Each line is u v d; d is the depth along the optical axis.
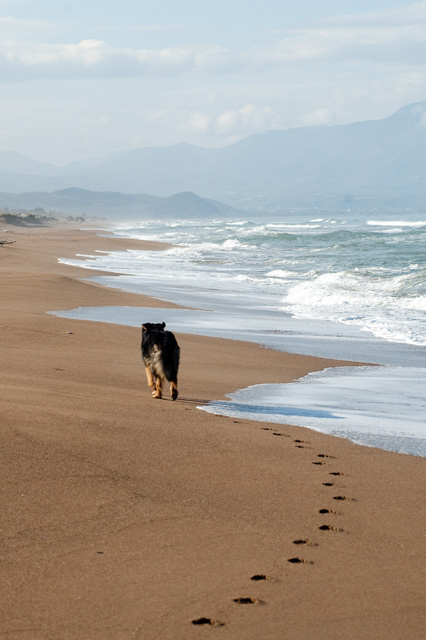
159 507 5.29
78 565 4.23
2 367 11.06
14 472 5.60
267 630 3.60
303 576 4.26
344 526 5.18
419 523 5.30
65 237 98.00
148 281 34.22
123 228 181.88
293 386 11.80
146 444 6.88
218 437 7.49
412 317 21.78
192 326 19.19
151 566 4.28
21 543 4.45
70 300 23.39
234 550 4.61
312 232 107.81
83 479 5.67
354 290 28.83
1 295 23.61
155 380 9.69
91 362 12.42
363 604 3.93
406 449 7.70
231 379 12.12
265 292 29.89
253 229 121.62
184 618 3.68
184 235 104.94
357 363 14.37
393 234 76.81
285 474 6.39
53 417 7.32
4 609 3.68
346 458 7.14
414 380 12.58
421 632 3.64
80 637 3.46
